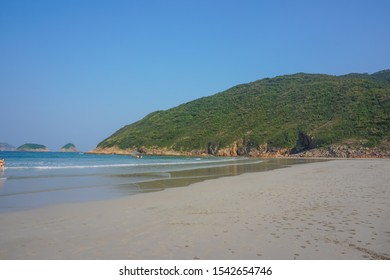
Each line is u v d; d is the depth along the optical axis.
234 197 11.86
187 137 98.25
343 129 69.94
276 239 6.51
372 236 6.59
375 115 70.12
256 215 8.64
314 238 6.53
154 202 11.16
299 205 9.84
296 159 56.88
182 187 15.39
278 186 14.74
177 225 7.77
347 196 11.22
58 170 27.30
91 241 6.60
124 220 8.40
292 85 110.56
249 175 21.50
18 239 6.75
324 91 93.19
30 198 12.20
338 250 5.88
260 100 104.94
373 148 60.22
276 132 81.88
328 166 29.97
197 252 5.90
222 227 7.49
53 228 7.62
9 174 22.52
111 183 17.30
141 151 102.25
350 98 82.56
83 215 9.05
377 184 14.50
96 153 115.31
